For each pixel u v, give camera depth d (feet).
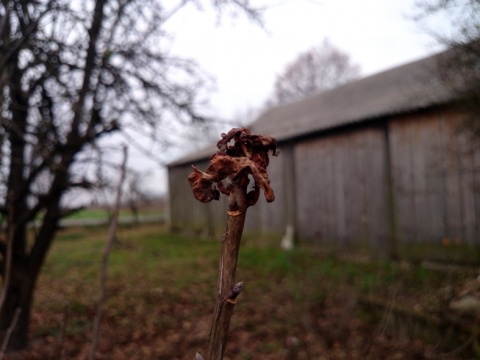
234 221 2.49
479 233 22.43
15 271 13.82
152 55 13.82
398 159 26.76
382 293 17.28
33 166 12.61
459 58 15.57
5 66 10.78
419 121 25.27
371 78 39.37
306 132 32.94
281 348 14.24
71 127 12.91
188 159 49.96
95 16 12.46
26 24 11.54
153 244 41.88
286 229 36.27
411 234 26.07
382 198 27.99
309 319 14.84
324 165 32.48
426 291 15.51
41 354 13.94
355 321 14.69
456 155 23.04
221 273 2.52
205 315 18.86
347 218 30.58
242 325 17.11
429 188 24.93
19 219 13.19
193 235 49.32
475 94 15.69
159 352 14.96
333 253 30.91
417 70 31.22
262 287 22.43
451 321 12.64
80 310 19.53
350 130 30.25
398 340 13.05
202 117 14.97
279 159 37.04
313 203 33.58
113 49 12.99
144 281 25.09
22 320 14.19
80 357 14.20
